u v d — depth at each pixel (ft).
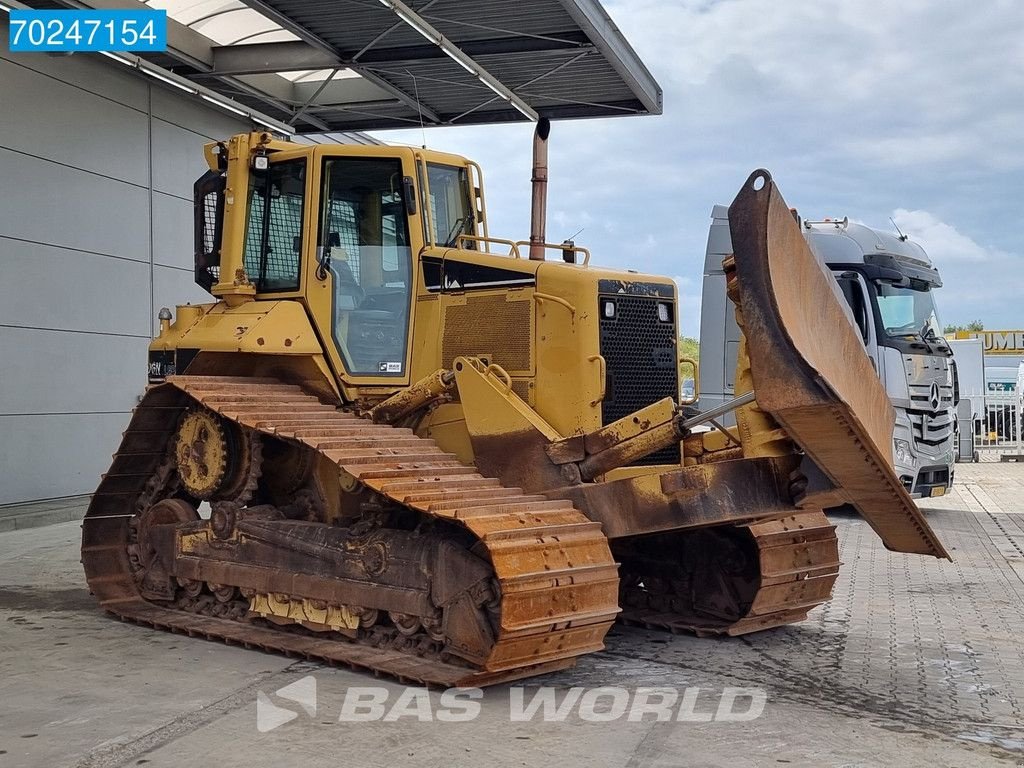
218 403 23.48
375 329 24.67
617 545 25.94
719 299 51.29
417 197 24.57
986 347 125.59
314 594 22.56
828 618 26.45
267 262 26.25
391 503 22.11
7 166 42.27
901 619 26.32
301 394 25.12
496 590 19.27
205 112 53.67
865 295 45.70
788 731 17.57
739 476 19.43
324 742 16.75
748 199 17.15
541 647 19.03
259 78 52.24
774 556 23.40
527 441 21.65
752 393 18.57
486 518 19.16
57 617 26.00
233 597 25.00
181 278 52.26
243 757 16.06
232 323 25.08
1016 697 19.69
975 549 38.06
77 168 45.73
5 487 42.14
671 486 19.77
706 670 21.39
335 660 21.08
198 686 19.86
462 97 51.60
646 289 23.44
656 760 16.11
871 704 19.17
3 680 20.26
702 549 24.89
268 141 26.45
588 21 41.47
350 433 22.77
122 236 48.26
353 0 39.81
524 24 42.50
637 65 48.47
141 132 49.42
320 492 25.54
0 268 41.93
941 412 47.14
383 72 47.80
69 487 45.24
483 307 23.41
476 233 26.50
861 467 18.07
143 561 26.99
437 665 20.54
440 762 15.93
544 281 22.70
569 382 22.16
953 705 19.16
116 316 47.96
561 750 16.51
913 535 20.39
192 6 44.83
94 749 16.37
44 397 43.98
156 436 26.73
